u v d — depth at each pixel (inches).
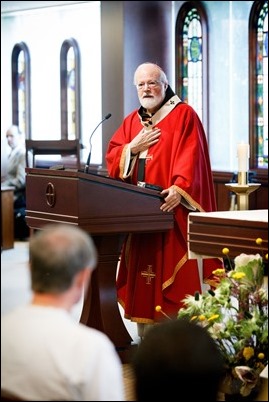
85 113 464.4
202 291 191.3
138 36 404.2
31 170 175.6
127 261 197.5
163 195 178.9
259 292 137.3
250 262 132.8
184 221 187.8
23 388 87.2
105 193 167.2
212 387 70.3
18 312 90.2
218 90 391.5
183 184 182.7
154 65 195.0
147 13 403.9
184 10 400.8
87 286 179.9
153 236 190.5
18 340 87.8
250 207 366.3
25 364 86.9
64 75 473.7
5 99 508.1
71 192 164.2
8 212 397.1
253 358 137.3
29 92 495.2
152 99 193.0
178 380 69.8
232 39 385.4
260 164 377.7
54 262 90.4
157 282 189.8
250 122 378.9
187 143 189.6
